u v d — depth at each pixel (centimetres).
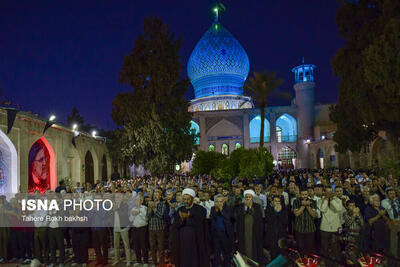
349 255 542
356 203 805
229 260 604
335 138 2194
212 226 625
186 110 2259
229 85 5309
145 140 2072
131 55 2234
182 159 2228
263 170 1485
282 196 753
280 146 4444
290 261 512
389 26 1372
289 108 4456
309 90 4366
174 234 531
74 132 1914
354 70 1778
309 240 642
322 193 686
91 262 766
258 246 615
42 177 1603
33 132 1475
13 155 1335
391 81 1375
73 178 1961
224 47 5309
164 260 744
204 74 5388
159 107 2206
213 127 4581
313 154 4059
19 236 792
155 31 2238
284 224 662
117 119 2267
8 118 1262
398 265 477
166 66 2214
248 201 627
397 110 1438
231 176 1573
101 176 2462
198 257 524
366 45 1698
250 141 4703
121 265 730
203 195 784
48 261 748
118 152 2327
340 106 2073
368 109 1609
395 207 666
